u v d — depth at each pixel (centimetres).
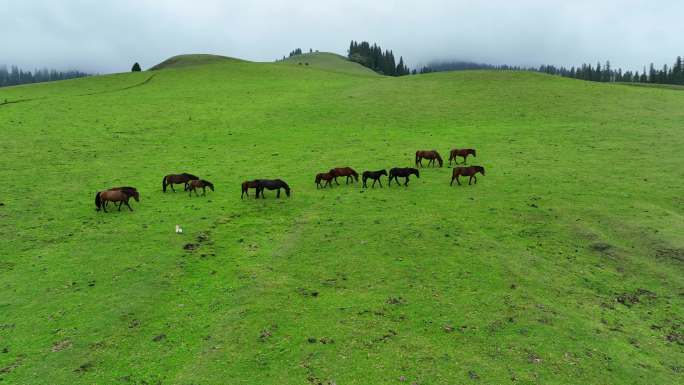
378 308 1331
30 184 2475
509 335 1211
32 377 1029
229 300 1359
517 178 2614
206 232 1892
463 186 2511
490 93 5156
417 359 1109
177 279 1486
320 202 2278
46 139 3350
